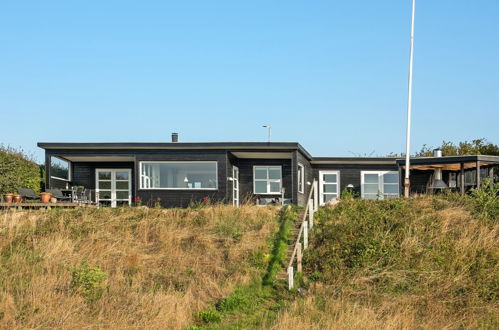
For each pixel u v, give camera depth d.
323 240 16.48
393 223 16.77
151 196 24.06
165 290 13.66
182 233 17.22
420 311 12.95
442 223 16.73
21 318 11.36
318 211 19.39
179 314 12.20
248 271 14.84
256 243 16.44
